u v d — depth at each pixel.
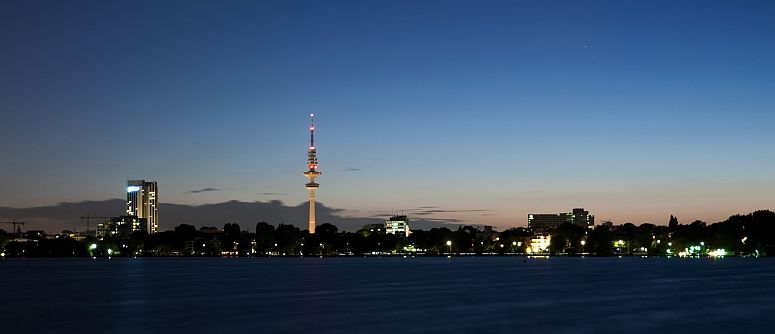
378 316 72.94
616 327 65.69
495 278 145.88
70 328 65.31
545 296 97.06
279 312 76.56
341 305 84.12
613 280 136.25
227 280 141.12
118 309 80.50
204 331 62.94
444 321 69.38
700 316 73.75
